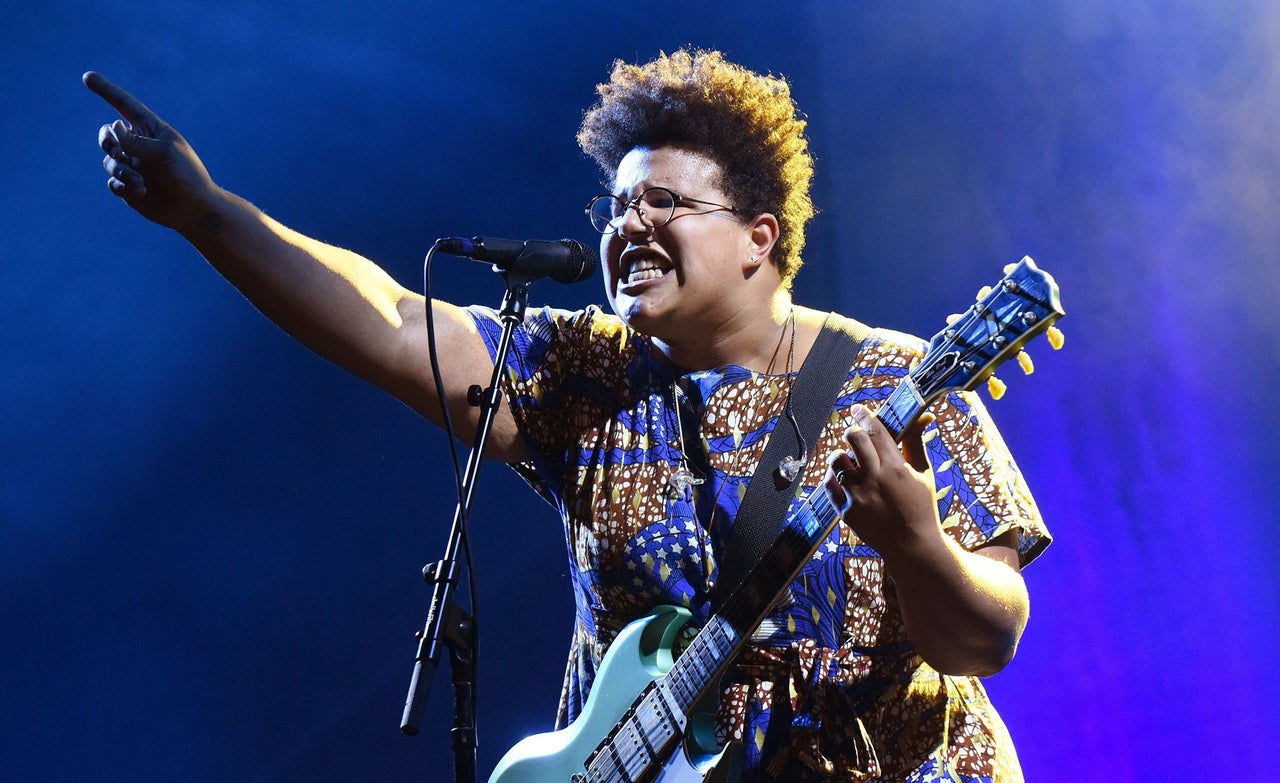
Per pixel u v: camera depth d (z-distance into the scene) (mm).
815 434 7488
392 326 8062
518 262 8023
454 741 7043
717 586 7434
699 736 7250
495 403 7715
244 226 7547
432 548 25000
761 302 7957
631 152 8133
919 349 7574
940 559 6348
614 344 8344
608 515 7871
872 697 7074
